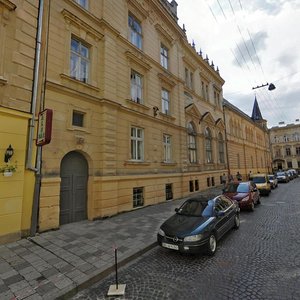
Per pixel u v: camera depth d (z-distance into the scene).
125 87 12.10
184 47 19.44
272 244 6.54
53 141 8.40
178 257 5.92
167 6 18.97
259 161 41.62
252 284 4.36
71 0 9.43
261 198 16.69
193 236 5.75
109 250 6.18
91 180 9.85
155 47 15.28
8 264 5.33
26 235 7.34
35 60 7.91
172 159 16.02
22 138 7.38
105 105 10.45
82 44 10.20
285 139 65.81
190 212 7.08
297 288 4.16
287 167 64.75
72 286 4.36
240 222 9.48
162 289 4.33
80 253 5.97
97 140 10.16
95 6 10.74
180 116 17.28
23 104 7.49
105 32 10.87
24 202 7.40
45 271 4.97
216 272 4.93
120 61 11.93
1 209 6.74
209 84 24.75
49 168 8.19
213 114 24.67
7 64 7.17
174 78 17.11
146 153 13.32
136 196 12.46
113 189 10.50
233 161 28.97
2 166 6.85
